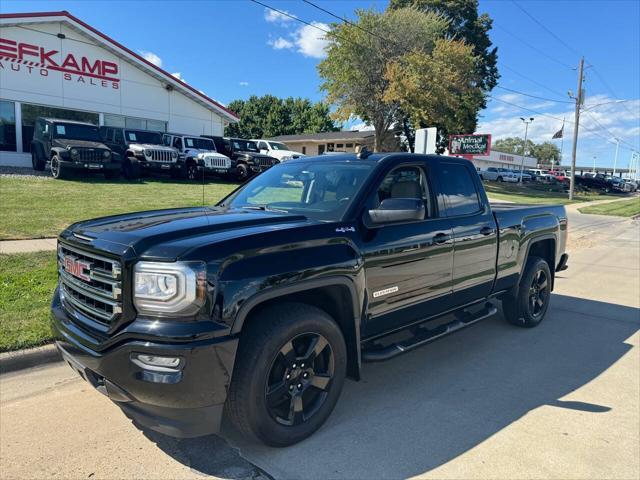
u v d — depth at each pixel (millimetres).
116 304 2631
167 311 2520
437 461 2934
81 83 21938
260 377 2760
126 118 23875
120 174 18219
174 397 2490
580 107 35781
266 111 69062
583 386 4105
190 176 19359
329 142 47844
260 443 2938
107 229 3014
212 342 2529
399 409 3607
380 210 3326
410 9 34188
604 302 7105
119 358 2553
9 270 6340
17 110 20094
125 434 3129
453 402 3746
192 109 26453
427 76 30469
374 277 3441
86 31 21391
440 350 4934
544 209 5879
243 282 2650
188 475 2723
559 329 5727
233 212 3623
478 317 4637
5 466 2756
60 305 3244
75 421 3283
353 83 32719
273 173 4488
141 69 24016
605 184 52000
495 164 74438
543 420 3490
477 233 4516
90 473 2713
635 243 14039
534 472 2846
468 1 42531
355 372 3396
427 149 10922
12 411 3402
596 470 2885
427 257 3900
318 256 3027
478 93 34312
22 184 14430
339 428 3301
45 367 4125
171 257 2557
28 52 20156
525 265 5465
